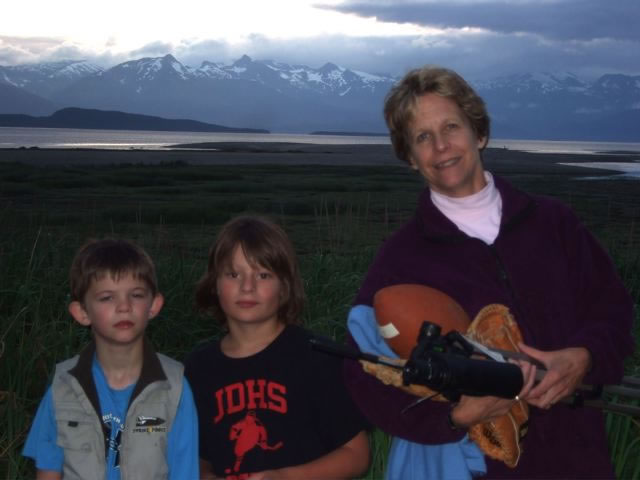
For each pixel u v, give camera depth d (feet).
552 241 7.66
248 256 8.13
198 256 24.02
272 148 418.31
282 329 8.44
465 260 7.55
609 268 7.72
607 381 7.09
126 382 8.37
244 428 8.06
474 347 6.50
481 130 7.98
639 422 13.05
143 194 91.35
